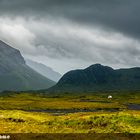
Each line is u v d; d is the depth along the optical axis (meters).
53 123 76.38
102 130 64.81
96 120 71.56
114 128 65.62
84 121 72.69
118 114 73.50
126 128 65.19
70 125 72.50
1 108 180.25
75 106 199.50
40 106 197.25
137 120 69.75
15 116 87.69
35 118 88.69
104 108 193.12
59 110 179.38
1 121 81.88
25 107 190.75
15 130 67.31
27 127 71.81
